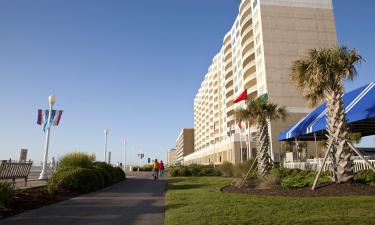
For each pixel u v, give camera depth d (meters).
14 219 7.70
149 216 8.20
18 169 13.73
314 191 12.19
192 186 18.11
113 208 9.55
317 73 13.55
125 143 60.28
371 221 6.74
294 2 62.31
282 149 51.00
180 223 7.01
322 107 19.64
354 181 13.36
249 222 6.96
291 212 8.12
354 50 13.51
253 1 65.62
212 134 118.06
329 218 7.16
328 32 61.97
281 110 21.94
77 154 17.02
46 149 21.22
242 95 35.53
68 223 7.29
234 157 52.62
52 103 21.88
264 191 13.45
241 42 71.12
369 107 14.04
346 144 13.34
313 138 25.02
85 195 13.09
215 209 8.85
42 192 12.12
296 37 60.62
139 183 21.20
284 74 58.47
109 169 20.00
